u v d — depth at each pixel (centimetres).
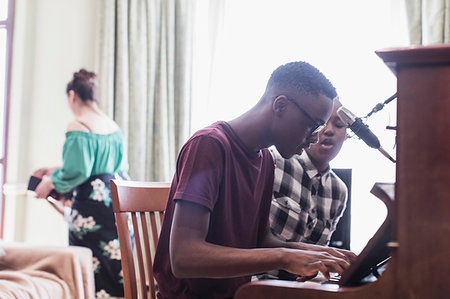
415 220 75
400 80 76
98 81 364
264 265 104
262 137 128
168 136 361
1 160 402
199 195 111
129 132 360
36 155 394
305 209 183
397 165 76
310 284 87
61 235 385
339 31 344
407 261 75
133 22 361
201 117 374
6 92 400
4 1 403
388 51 76
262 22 362
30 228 389
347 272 88
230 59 368
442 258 73
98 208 285
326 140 179
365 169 326
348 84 339
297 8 354
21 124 393
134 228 146
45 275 251
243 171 128
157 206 154
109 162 292
